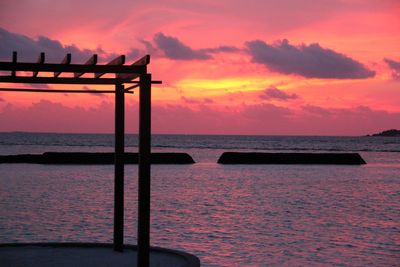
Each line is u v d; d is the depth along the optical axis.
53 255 10.17
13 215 20.23
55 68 7.25
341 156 66.25
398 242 15.75
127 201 26.08
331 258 13.43
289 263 12.83
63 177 40.97
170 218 20.36
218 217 20.78
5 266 9.30
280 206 24.94
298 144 171.25
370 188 35.56
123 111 10.38
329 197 29.50
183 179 41.38
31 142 172.62
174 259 9.70
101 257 10.00
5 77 8.45
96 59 7.22
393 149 135.62
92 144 154.75
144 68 7.48
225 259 13.16
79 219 19.31
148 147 7.58
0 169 50.31
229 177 43.88
